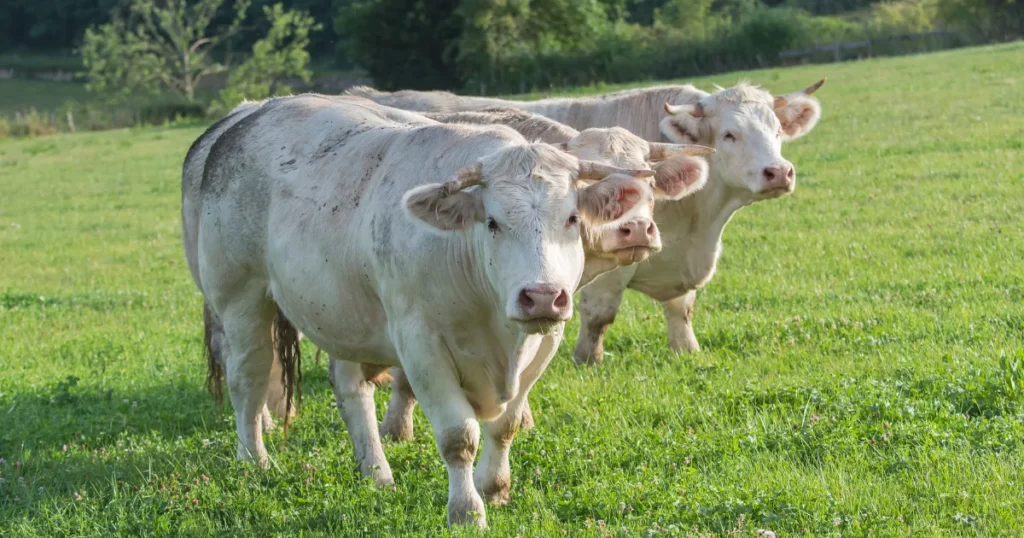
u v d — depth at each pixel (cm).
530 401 879
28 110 7656
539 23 6819
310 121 744
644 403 826
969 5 6122
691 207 977
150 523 651
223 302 778
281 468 744
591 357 1004
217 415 916
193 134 4709
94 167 3603
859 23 7112
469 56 6725
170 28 7144
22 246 2128
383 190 646
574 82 6500
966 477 610
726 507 591
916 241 1388
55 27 11212
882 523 562
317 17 9962
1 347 1237
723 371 903
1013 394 736
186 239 846
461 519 601
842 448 680
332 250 670
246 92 6875
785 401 796
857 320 1013
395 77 7150
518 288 531
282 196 711
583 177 575
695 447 707
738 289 1238
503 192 554
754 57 6269
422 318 609
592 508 619
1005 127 2308
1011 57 4009
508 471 663
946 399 750
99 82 6988
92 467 777
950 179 1831
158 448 822
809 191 1877
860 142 2381
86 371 1100
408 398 832
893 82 3578
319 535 618
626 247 593
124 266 1839
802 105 1013
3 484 740
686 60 6338
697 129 969
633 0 8788
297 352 807
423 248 597
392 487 700
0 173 3600
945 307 1029
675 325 1020
